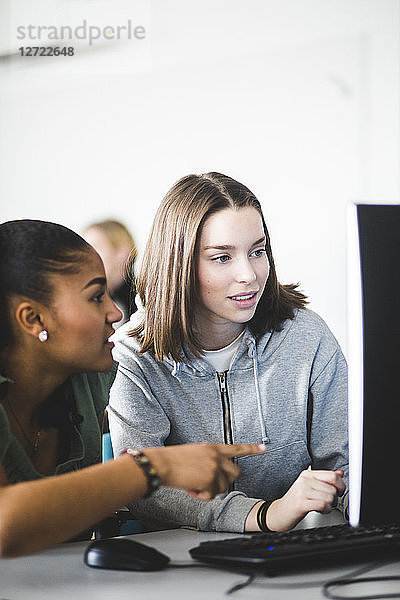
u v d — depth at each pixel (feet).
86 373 4.48
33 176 12.31
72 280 4.05
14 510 3.29
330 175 10.20
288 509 4.28
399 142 9.83
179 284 5.02
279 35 10.43
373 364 3.42
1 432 3.98
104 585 3.32
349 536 3.59
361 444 3.44
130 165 11.56
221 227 4.92
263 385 5.30
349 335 3.45
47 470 4.45
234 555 3.45
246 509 4.42
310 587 3.21
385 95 9.89
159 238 5.14
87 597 3.15
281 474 5.35
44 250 4.02
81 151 11.91
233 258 4.97
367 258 3.41
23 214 12.41
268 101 10.55
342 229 10.14
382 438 3.44
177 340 5.09
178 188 5.13
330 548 3.47
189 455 3.66
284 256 10.51
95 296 4.16
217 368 5.29
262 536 3.68
